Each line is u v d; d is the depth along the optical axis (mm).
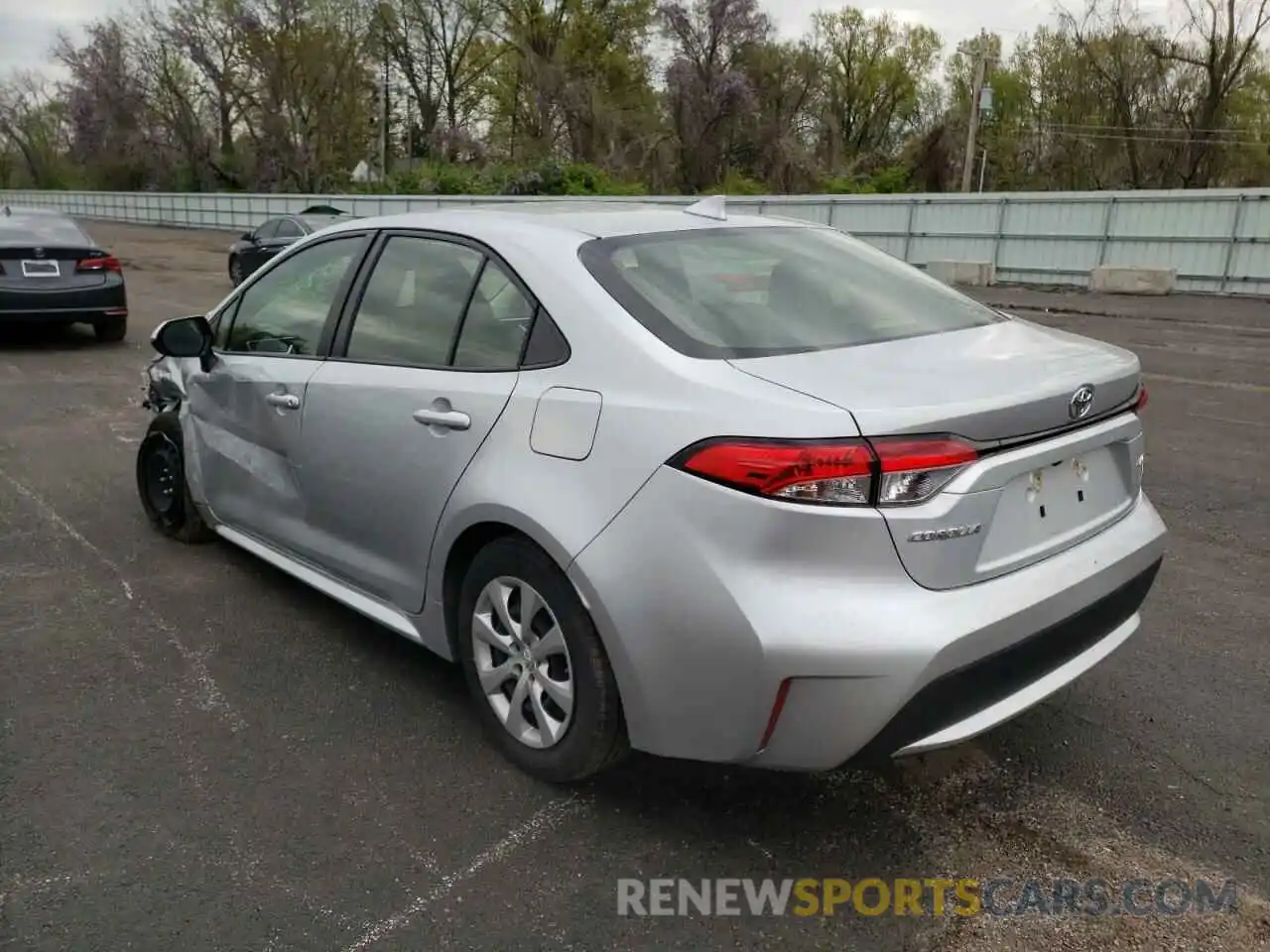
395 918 2502
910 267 3760
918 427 2381
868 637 2340
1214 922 2504
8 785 3041
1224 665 3871
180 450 4996
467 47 53906
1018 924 2502
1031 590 2578
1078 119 44781
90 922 2479
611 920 2504
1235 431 7789
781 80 47656
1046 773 3148
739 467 2400
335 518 3705
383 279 3641
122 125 56125
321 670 3799
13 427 7633
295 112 50094
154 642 4027
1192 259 20453
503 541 2959
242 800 2979
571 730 2875
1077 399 2678
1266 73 40344
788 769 2523
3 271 11008
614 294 2893
